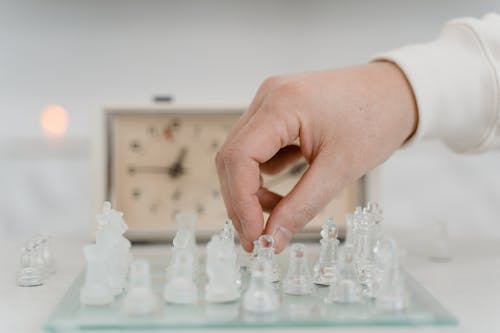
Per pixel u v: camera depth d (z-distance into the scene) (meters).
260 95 0.75
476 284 0.72
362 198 1.10
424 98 0.74
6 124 1.48
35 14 1.46
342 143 0.68
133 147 1.14
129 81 1.48
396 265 0.56
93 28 1.47
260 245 0.64
